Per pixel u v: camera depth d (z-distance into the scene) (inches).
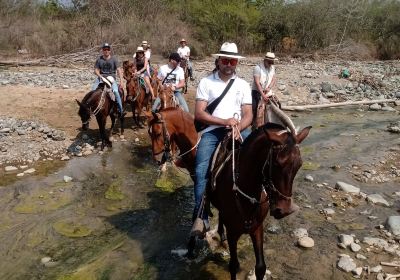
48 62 960.3
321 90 735.1
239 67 1010.7
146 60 509.0
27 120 486.3
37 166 375.2
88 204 308.0
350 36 1385.3
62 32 1104.8
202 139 209.0
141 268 233.6
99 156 404.8
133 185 341.7
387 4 1418.6
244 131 216.1
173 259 241.8
